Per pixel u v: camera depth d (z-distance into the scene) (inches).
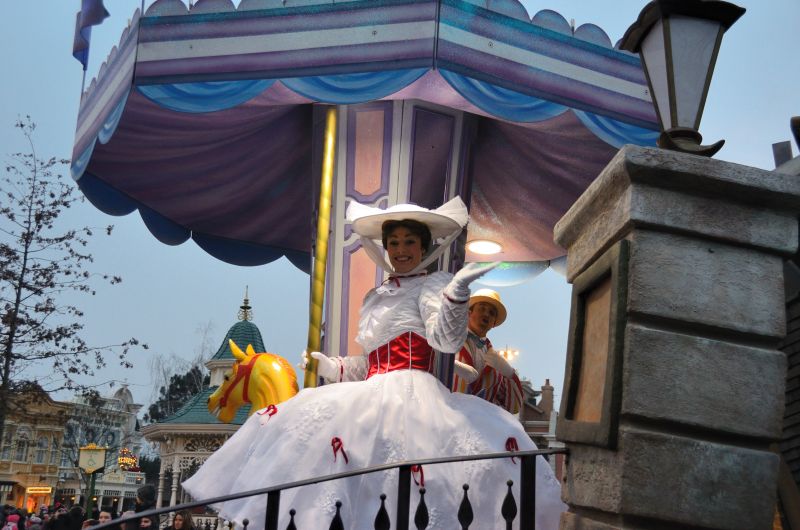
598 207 124.0
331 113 231.6
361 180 229.1
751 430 105.9
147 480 1973.4
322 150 233.8
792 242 113.3
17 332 700.7
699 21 124.3
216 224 313.1
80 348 723.4
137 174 282.2
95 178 281.1
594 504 110.9
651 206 111.3
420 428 154.5
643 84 223.1
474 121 244.7
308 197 301.7
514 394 220.8
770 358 108.8
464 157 238.4
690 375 106.7
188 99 210.2
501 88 206.4
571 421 119.9
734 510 103.0
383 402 155.9
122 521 116.4
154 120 255.3
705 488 103.2
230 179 290.5
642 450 103.7
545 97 209.6
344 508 143.7
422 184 231.6
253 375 207.2
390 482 148.3
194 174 285.9
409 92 223.6
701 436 105.8
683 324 109.5
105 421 1534.2
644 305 108.4
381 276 220.1
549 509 154.7
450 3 199.6
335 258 223.8
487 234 318.3
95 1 231.9
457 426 156.9
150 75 210.4
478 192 302.2
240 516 144.1
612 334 108.9
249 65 206.1
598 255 123.2
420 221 178.2
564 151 269.0
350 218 187.2
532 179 288.5
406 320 168.1
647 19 128.8
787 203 113.5
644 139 223.8
